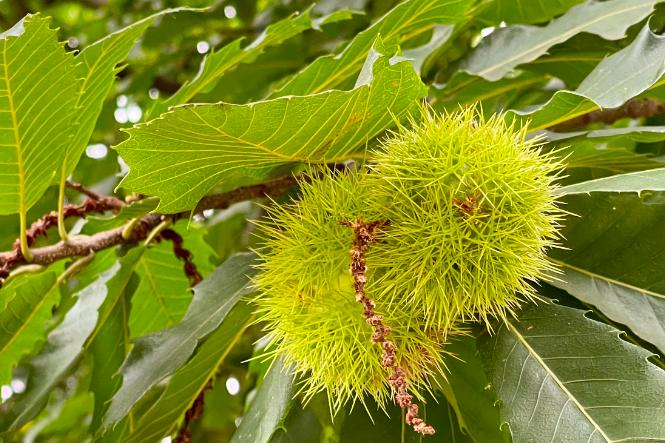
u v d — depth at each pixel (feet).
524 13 1.72
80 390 2.32
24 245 1.32
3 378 1.55
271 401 1.17
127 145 0.99
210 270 1.67
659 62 1.13
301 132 1.05
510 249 1.03
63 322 1.50
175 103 1.46
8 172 1.21
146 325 1.65
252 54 1.50
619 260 1.17
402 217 1.04
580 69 1.65
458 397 1.23
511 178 1.04
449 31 1.63
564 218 1.20
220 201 1.37
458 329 1.08
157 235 1.45
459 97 1.65
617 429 0.99
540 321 1.11
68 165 1.34
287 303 1.07
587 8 1.51
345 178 1.08
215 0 2.25
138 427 1.29
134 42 1.27
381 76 1.02
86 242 1.40
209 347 1.24
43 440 2.48
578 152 1.30
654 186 1.05
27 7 2.80
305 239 1.06
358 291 0.98
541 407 1.04
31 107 1.13
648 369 1.02
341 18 1.55
